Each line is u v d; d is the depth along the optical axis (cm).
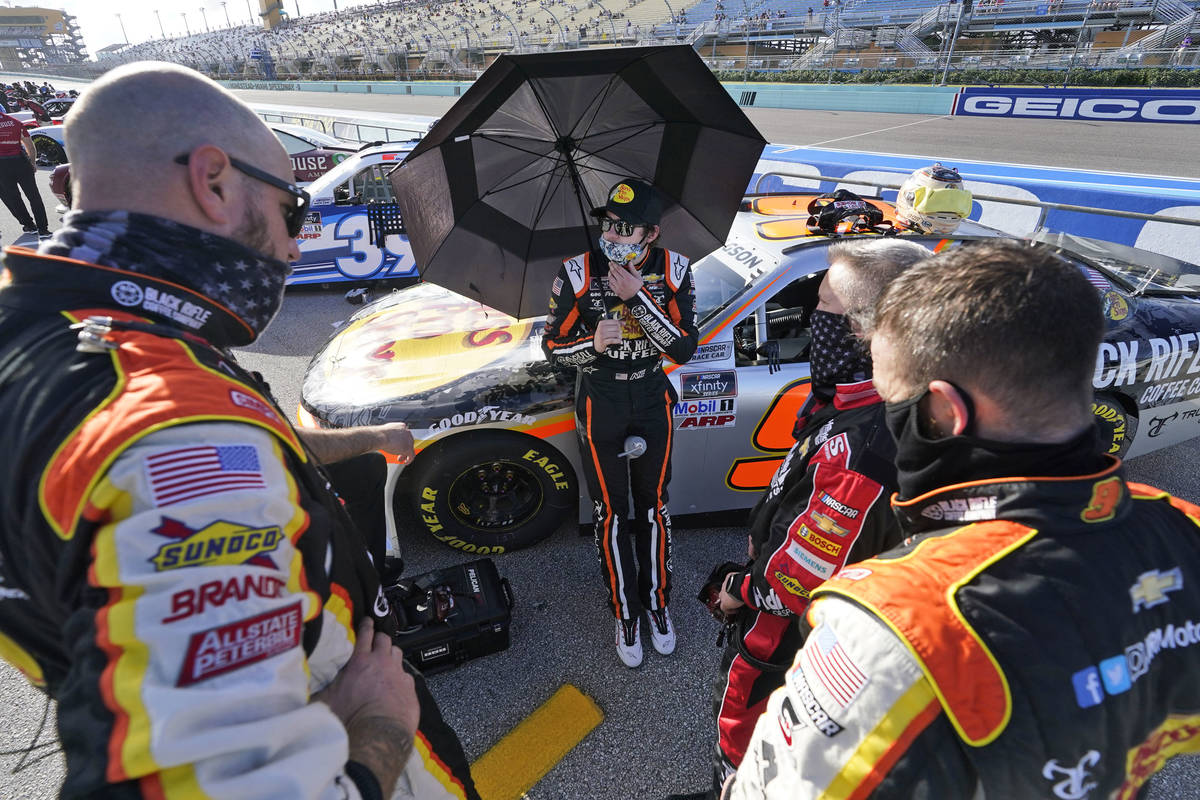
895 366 77
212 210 74
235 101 78
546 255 231
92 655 54
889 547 112
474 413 231
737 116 196
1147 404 274
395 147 559
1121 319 267
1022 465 68
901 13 2844
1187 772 187
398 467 230
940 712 60
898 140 1461
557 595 250
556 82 185
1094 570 64
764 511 138
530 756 192
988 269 69
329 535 74
